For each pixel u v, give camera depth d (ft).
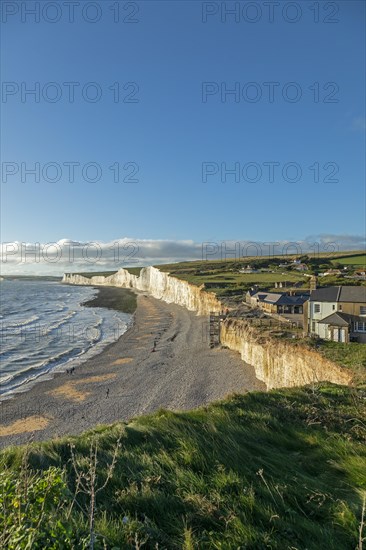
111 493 18.43
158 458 22.58
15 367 141.38
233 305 229.66
